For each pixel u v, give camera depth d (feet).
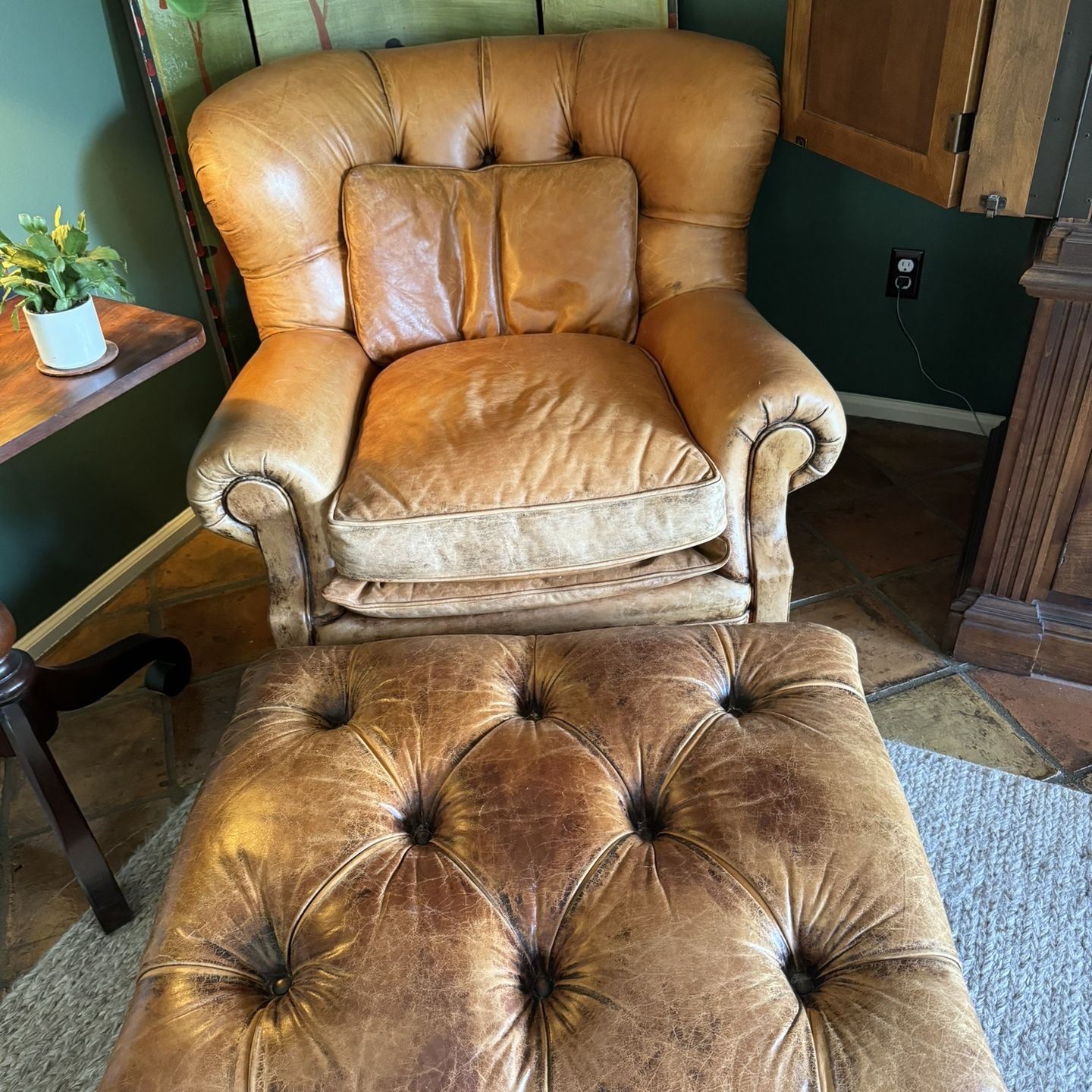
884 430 7.55
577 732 3.66
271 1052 2.81
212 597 6.55
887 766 3.55
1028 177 4.25
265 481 4.51
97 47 5.74
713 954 2.92
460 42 5.93
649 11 6.12
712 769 3.47
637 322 5.85
